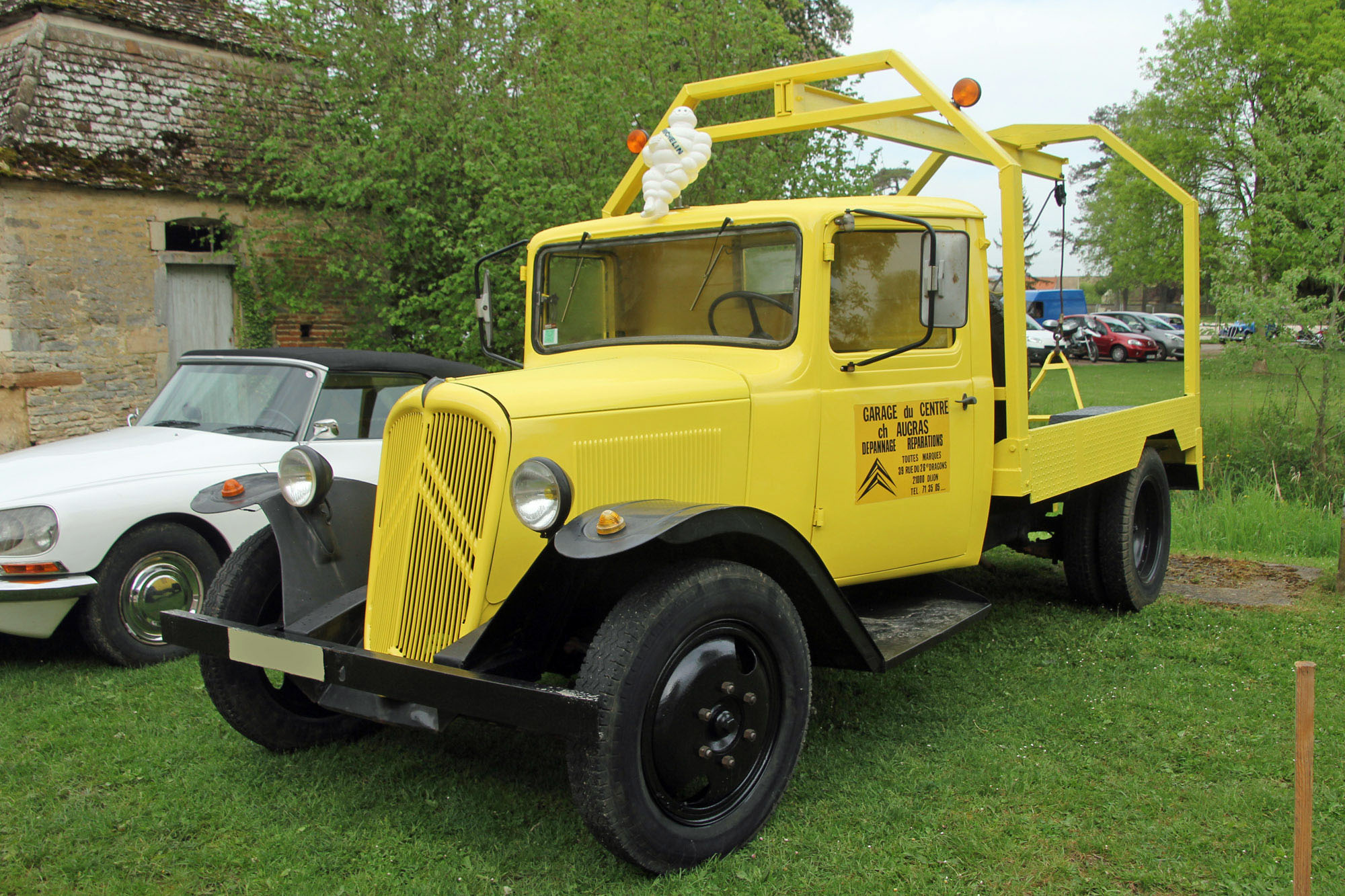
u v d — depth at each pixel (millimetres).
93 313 11273
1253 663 4555
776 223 3678
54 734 3910
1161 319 33781
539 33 11508
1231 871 2781
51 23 11609
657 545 2982
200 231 12539
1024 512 5004
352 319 13250
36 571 4512
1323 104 10719
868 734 3793
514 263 10672
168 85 12266
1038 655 4762
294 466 3396
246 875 2865
